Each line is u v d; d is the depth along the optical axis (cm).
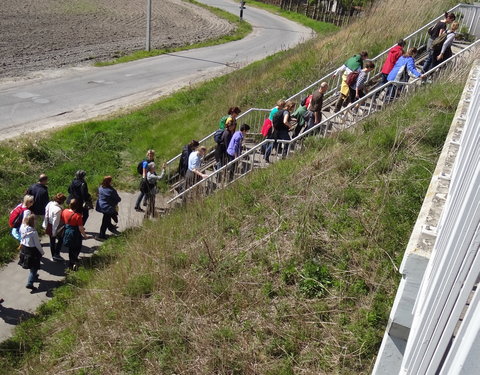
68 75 2330
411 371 276
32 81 2178
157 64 2675
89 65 2531
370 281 620
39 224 1112
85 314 752
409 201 708
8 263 1001
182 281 718
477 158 278
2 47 2689
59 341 726
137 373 604
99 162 1499
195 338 619
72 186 1019
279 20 4584
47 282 936
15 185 1308
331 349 559
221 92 1966
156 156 1542
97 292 777
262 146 1165
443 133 830
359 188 771
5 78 2178
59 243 985
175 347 616
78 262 987
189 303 680
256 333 606
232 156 1087
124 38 3288
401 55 1195
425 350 259
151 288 738
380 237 671
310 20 4534
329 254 677
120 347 647
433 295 275
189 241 820
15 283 931
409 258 363
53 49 2786
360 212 723
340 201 755
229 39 3500
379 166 799
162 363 602
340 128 1038
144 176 1131
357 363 536
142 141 1653
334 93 1442
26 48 2733
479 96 417
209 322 643
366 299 604
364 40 1773
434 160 780
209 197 974
